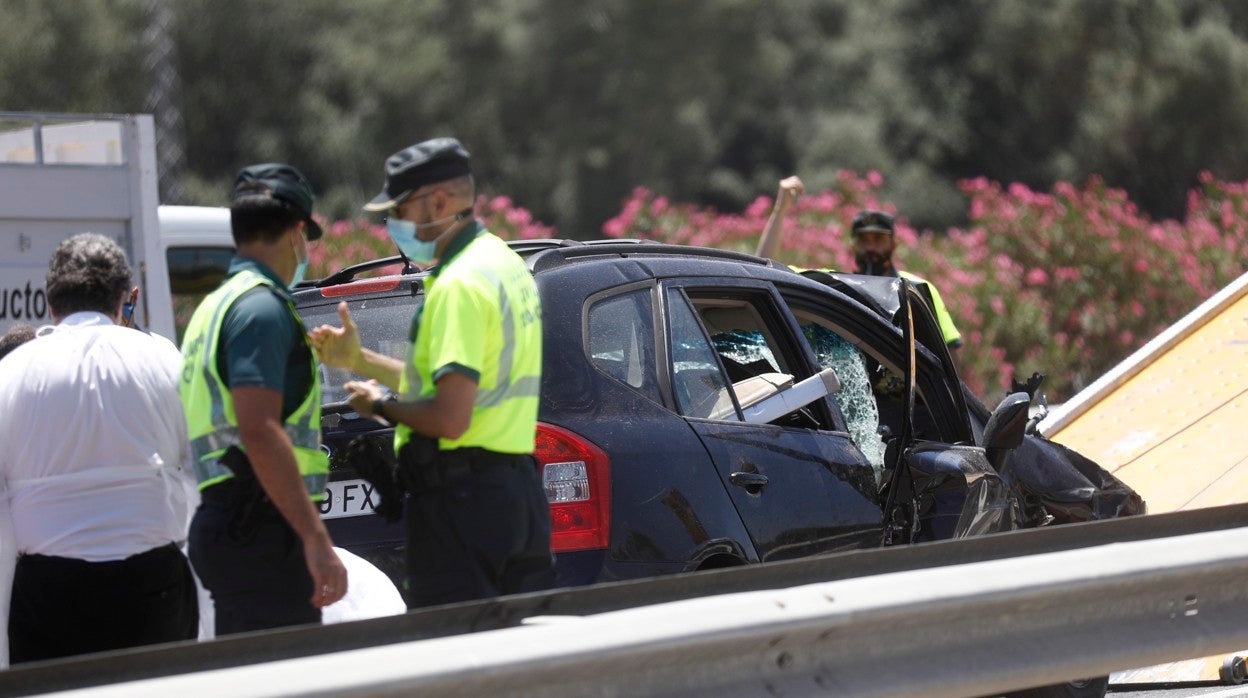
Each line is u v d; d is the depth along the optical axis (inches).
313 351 635.5
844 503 857.5
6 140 1469.0
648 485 753.0
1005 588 590.9
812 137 6427.2
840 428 896.3
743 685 551.5
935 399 995.9
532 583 658.2
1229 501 1218.6
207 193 5118.1
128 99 4859.7
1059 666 621.0
